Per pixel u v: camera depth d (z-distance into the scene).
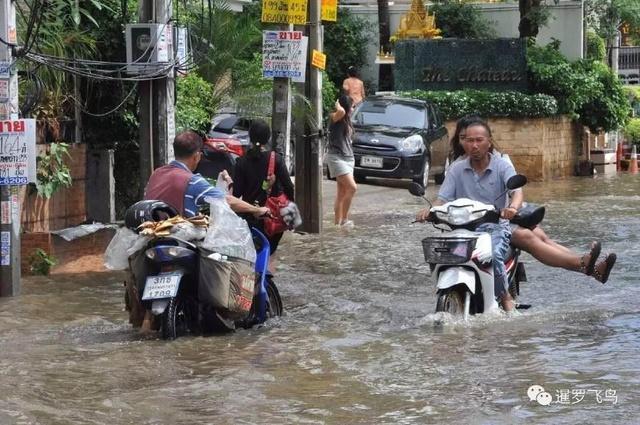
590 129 43.75
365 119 34.88
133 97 21.16
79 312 14.63
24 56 15.55
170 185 13.17
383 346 12.37
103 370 11.26
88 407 9.86
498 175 13.88
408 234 23.19
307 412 9.70
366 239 22.36
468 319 13.47
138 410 9.76
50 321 14.04
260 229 14.33
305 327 13.65
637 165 46.78
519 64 41.22
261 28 34.41
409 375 10.99
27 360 11.72
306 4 21.92
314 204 23.17
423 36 45.59
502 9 47.09
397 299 15.75
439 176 36.62
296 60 21.80
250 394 10.30
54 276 17.52
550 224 24.89
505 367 11.25
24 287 16.47
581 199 31.53
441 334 12.94
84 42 19.67
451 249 13.16
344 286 16.84
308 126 23.14
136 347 12.38
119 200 21.50
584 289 16.25
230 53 28.41
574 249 20.64
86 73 17.64
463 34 47.19
